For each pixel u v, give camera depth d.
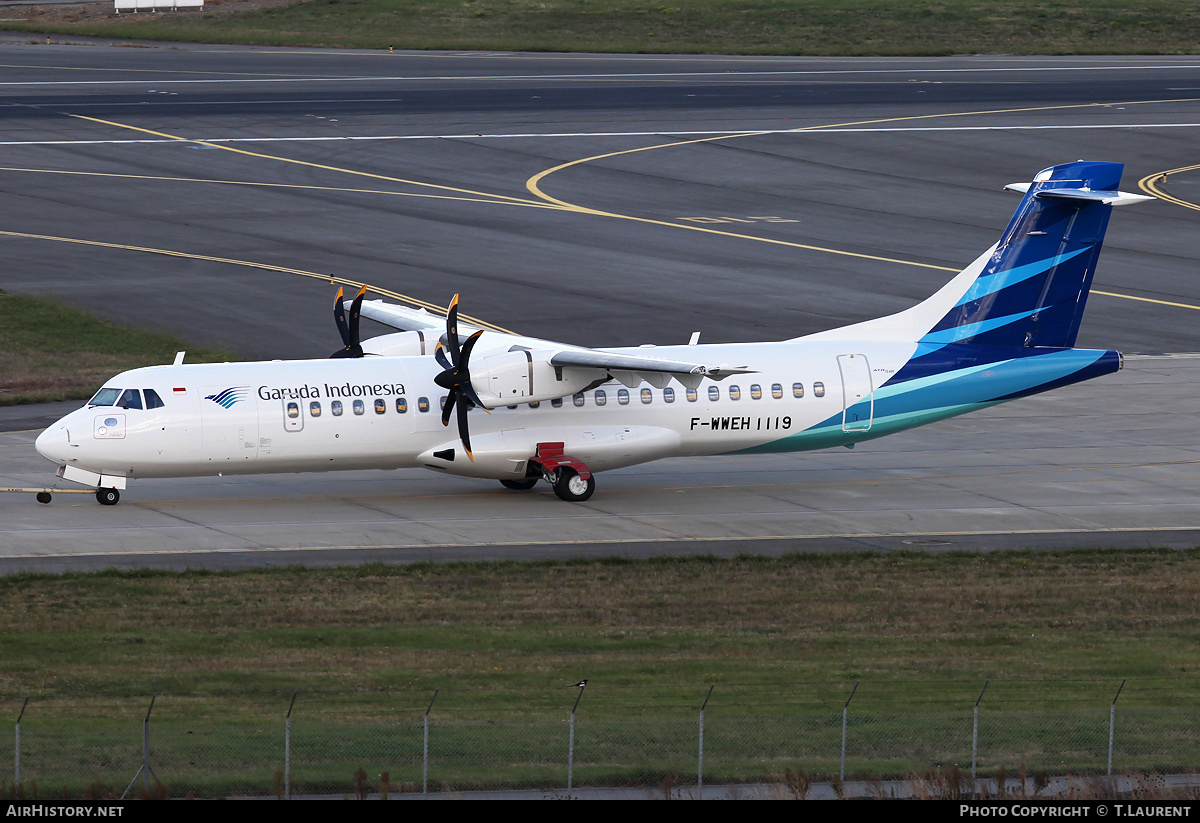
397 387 139.38
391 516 138.25
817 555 127.31
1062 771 74.19
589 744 76.81
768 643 103.44
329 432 136.88
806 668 96.19
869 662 98.25
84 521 132.88
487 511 141.25
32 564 118.94
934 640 104.94
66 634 102.12
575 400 143.00
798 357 148.00
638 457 145.38
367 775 71.75
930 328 151.12
